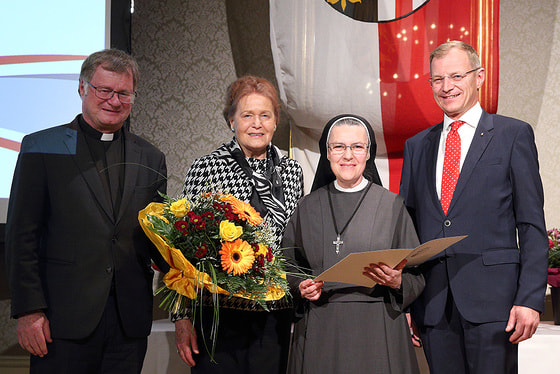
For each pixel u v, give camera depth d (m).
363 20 2.80
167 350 2.47
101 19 2.82
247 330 2.06
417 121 2.79
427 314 2.05
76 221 1.83
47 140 1.87
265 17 3.27
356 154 2.03
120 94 1.89
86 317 1.81
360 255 1.66
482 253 1.98
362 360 1.87
